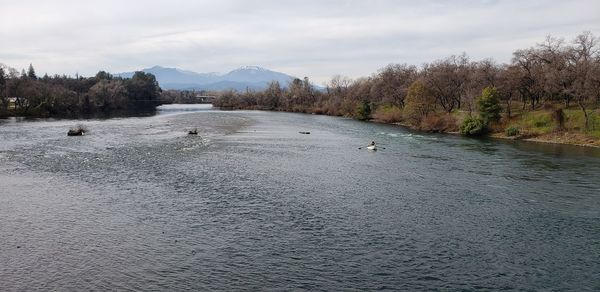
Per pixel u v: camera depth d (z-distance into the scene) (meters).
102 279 27.20
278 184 51.56
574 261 31.05
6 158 66.44
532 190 50.56
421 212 41.78
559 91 108.38
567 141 93.31
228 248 32.34
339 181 53.97
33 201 43.09
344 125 140.12
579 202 45.69
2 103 170.62
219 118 158.75
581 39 111.00
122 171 57.34
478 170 62.06
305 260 30.55
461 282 27.73
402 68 187.25
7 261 29.44
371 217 40.00
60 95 192.50
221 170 58.84
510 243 34.25
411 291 26.50
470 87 126.00
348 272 28.84
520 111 116.38
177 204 42.66
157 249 31.91
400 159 71.00
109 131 109.88
